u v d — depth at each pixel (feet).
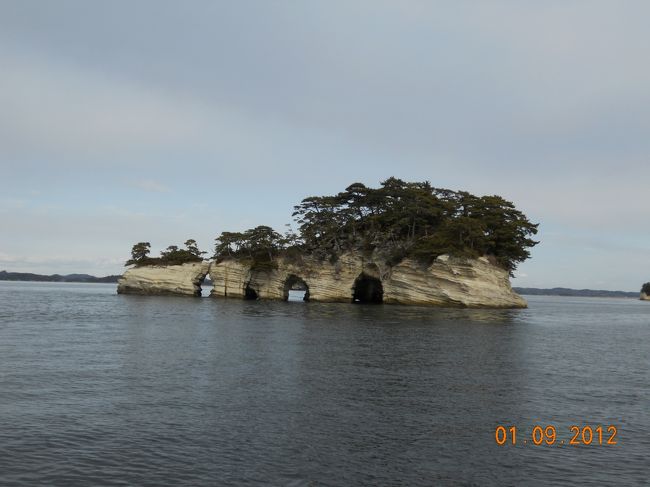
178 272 381.19
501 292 300.81
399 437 55.93
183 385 78.28
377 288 360.28
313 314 225.15
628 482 45.44
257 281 367.66
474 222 299.99
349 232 362.12
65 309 238.89
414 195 335.67
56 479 44.01
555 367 99.45
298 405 67.77
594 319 257.96
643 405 71.05
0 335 135.74
